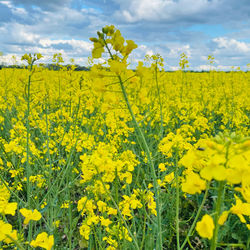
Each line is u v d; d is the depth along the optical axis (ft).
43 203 7.70
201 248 8.04
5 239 2.74
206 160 2.49
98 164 4.53
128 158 6.47
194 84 34.78
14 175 8.18
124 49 4.00
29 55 7.92
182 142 6.34
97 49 4.00
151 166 4.17
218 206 2.47
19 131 10.22
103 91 4.11
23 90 8.79
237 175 2.17
